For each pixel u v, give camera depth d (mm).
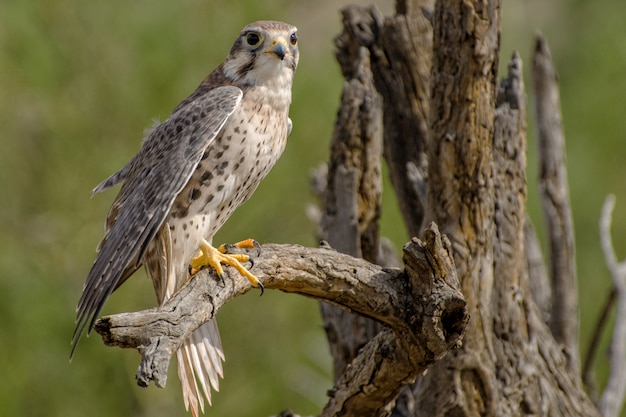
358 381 7930
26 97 14469
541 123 10547
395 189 10336
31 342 14062
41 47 14125
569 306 10367
